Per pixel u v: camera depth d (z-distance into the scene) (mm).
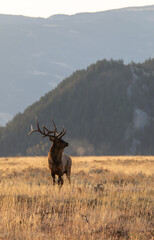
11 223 30156
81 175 74625
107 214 33625
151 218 34219
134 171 86062
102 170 88438
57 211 35375
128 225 31047
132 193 45500
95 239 27734
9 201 37906
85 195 41312
